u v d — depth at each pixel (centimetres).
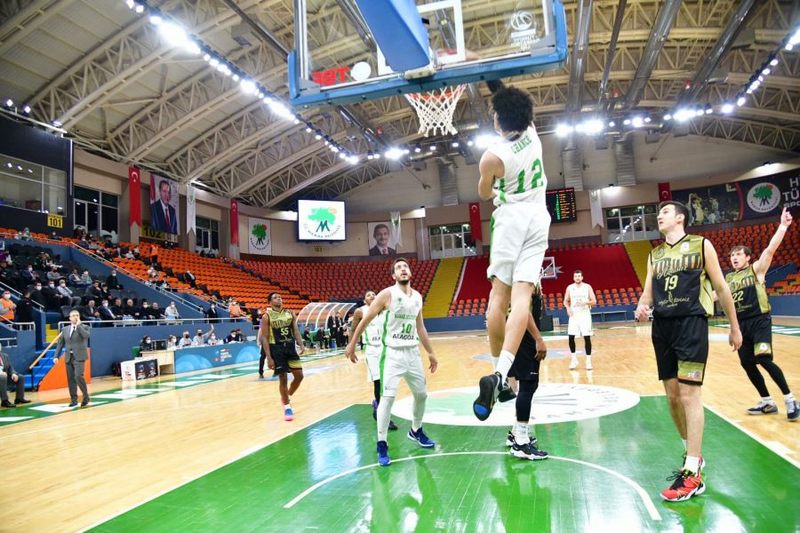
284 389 596
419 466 368
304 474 366
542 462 357
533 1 430
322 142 2422
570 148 2927
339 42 503
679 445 381
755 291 455
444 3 443
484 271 2953
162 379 1197
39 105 1723
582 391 651
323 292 2861
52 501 342
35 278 1412
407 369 406
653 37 1650
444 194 3155
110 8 1423
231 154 2277
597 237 2942
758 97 2245
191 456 443
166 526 282
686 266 291
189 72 1811
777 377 440
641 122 2362
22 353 1112
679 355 288
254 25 1484
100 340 1267
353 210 3262
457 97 960
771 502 263
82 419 693
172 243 2320
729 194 2758
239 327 1778
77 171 1944
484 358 1245
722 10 1717
